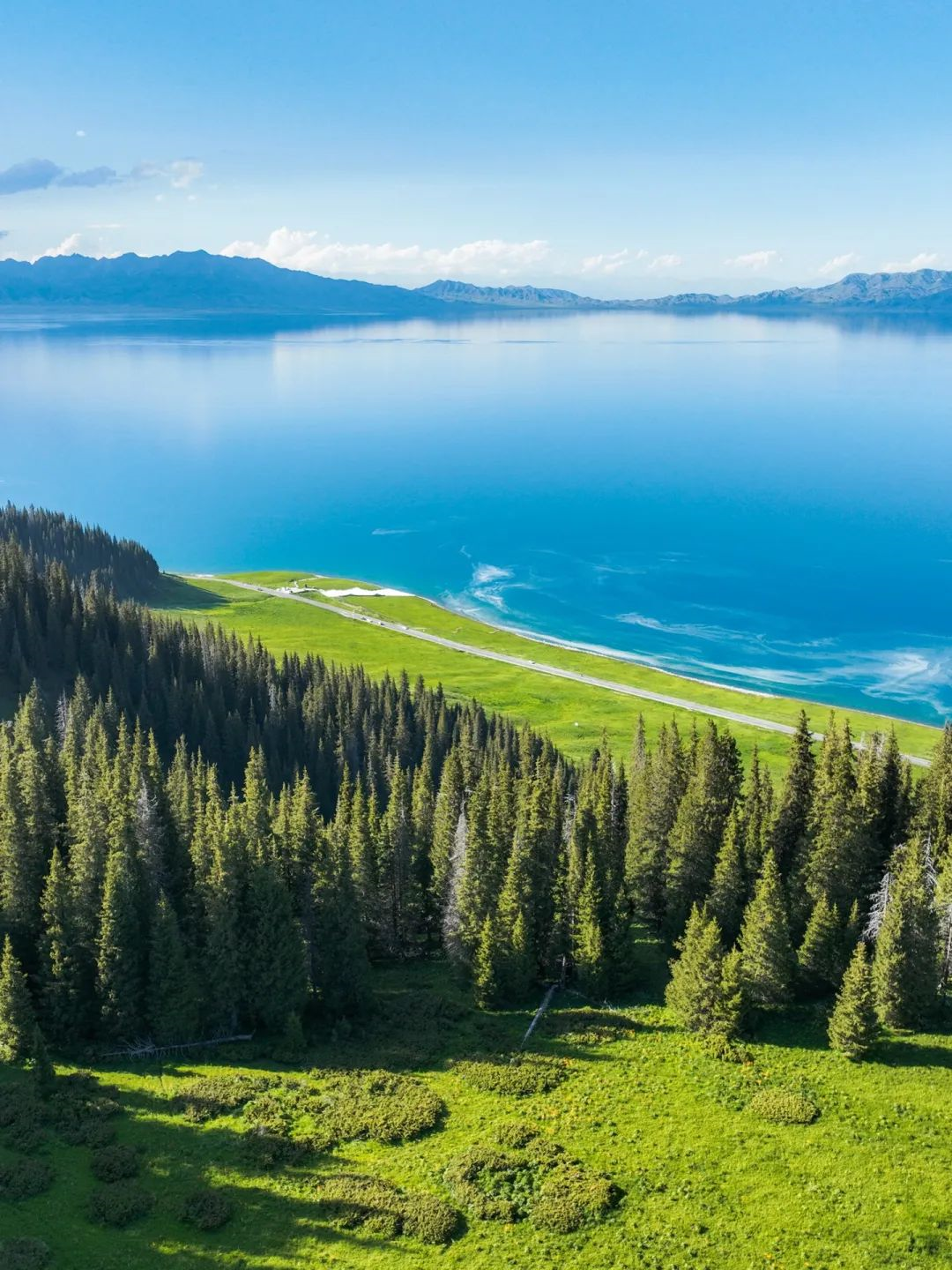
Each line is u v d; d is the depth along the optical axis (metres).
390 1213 46.66
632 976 72.12
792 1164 51.03
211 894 64.25
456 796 89.81
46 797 76.88
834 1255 45.00
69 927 61.50
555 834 77.50
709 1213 47.62
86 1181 47.16
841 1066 59.94
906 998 62.69
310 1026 66.56
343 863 68.12
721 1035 63.19
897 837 78.12
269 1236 44.94
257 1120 53.53
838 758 81.62
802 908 72.56
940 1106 55.59
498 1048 62.94
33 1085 54.72
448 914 75.06
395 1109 55.16
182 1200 46.56
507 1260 44.06
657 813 82.31
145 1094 55.66
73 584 189.00
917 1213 47.44
